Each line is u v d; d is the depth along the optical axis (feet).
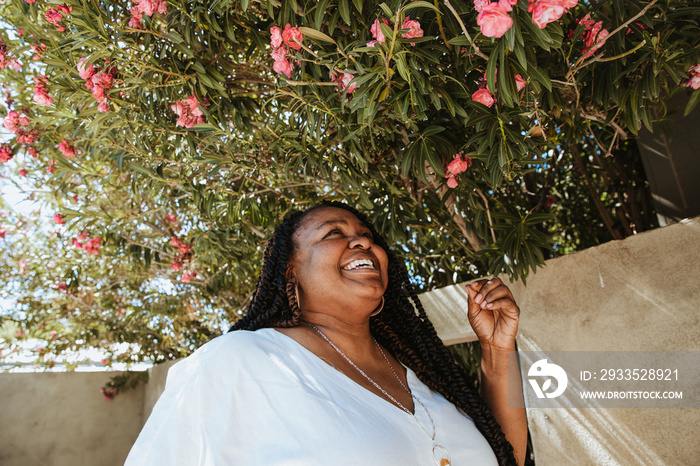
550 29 5.31
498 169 6.83
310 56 7.56
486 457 4.86
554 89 7.44
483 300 5.70
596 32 6.73
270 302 5.41
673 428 7.85
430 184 9.55
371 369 4.95
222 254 12.19
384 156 9.06
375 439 4.04
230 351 4.25
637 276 8.52
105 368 26.13
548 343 9.39
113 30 8.24
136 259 14.05
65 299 21.26
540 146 8.23
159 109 9.21
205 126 8.36
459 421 4.98
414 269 14.33
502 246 8.42
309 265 5.17
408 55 5.95
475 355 13.44
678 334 7.98
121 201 15.11
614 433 8.42
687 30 6.84
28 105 11.75
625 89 7.00
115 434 24.89
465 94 6.52
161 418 4.12
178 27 7.85
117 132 9.93
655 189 9.55
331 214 5.53
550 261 9.60
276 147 8.80
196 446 3.96
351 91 6.86
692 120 9.16
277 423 4.02
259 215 10.12
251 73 9.48
